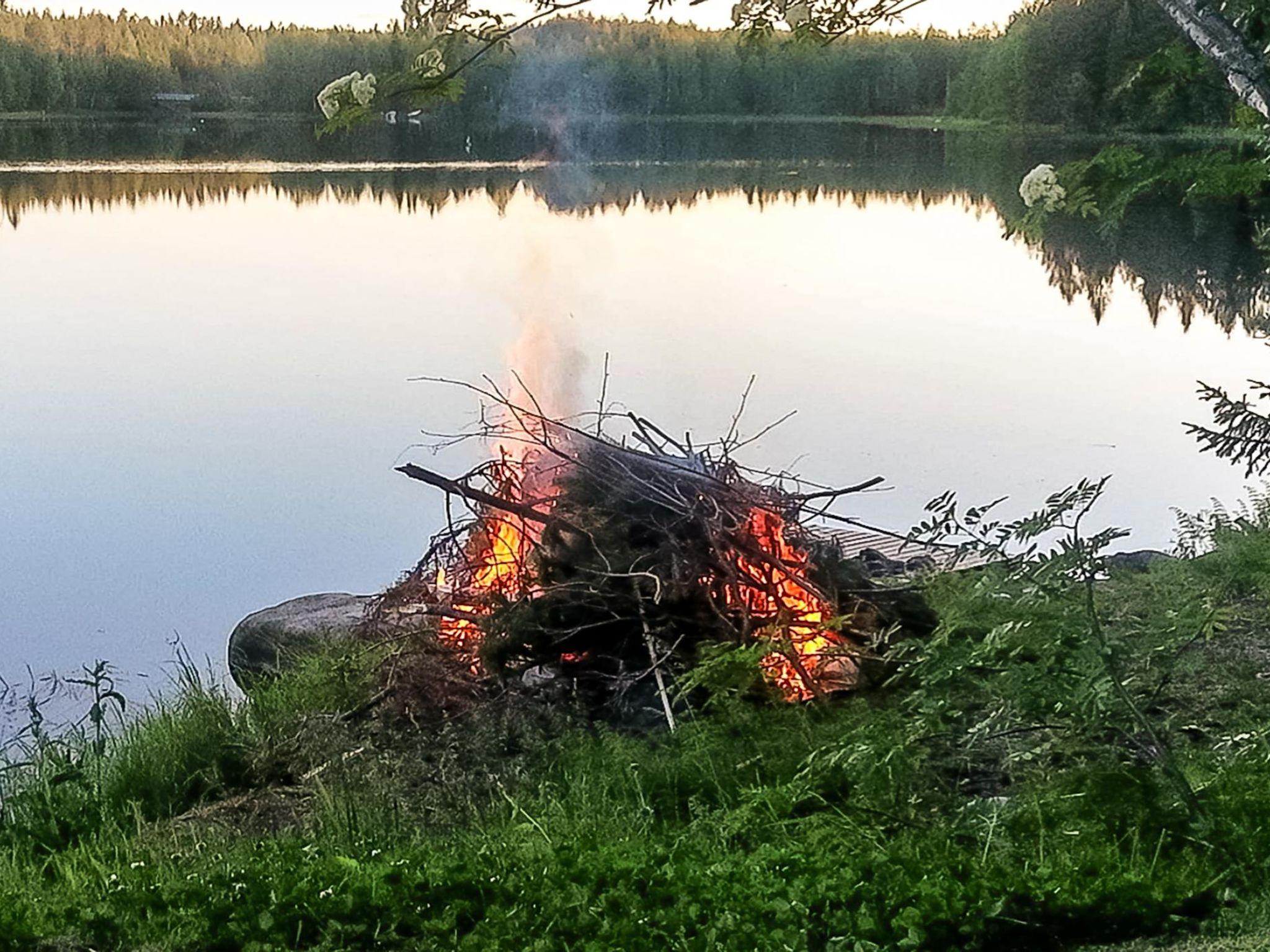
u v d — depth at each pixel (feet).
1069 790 18.69
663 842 19.31
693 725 22.65
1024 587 18.31
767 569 25.11
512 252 96.68
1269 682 21.83
